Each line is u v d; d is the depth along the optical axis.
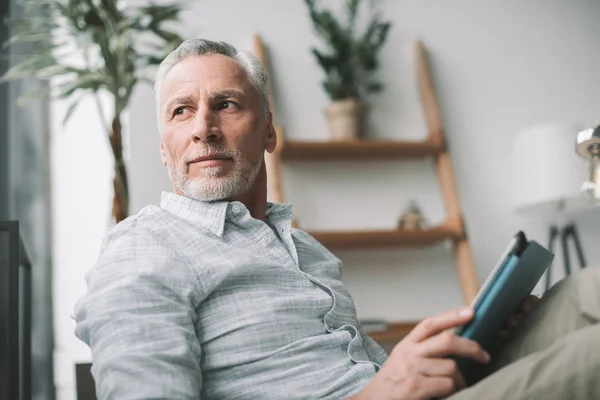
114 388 0.91
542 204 3.08
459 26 3.26
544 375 0.83
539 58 3.31
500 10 3.32
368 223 3.02
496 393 0.84
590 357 0.81
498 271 0.98
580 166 2.81
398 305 2.97
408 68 3.17
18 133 3.07
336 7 3.14
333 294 1.23
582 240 3.17
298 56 3.07
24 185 3.05
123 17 2.64
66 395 2.99
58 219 3.12
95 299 0.99
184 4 2.84
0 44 3.09
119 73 2.54
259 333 1.10
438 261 3.04
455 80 3.21
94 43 2.63
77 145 3.18
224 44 1.39
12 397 1.50
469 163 3.15
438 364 0.93
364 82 3.11
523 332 1.04
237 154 1.28
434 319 0.96
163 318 0.99
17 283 1.54
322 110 3.05
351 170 3.06
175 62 1.35
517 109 3.25
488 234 3.11
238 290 1.13
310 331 1.15
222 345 1.08
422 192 3.09
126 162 2.91
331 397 1.09
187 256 1.11
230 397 1.06
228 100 1.30
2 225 1.55
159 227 1.15
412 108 3.14
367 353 1.33
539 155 2.87
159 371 0.93
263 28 3.05
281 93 3.02
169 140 1.30
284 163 3.00
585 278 1.01
